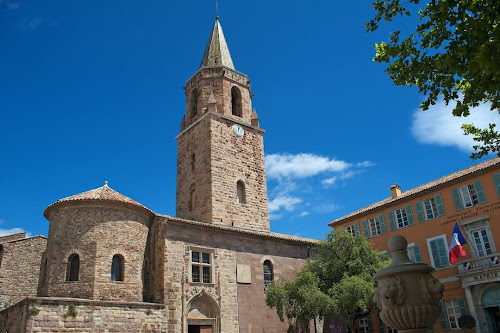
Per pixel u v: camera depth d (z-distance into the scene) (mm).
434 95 12305
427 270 9305
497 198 28719
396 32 12711
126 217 26109
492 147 15555
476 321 27766
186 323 25297
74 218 25219
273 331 29469
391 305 9078
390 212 35812
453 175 33125
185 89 42656
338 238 27688
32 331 19812
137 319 23219
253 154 39594
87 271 23891
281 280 28219
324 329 32531
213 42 43375
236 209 36000
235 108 41281
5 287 32719
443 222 31609
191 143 39094
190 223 27609
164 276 25438
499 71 8203
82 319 21375
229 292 28219
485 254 28781
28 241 34969
